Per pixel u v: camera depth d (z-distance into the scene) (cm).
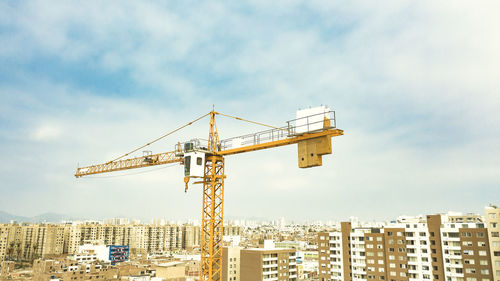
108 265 15938
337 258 11475
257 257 11788
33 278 13562
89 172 12319
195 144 8144
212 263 7856
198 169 7956
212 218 7994
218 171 8381
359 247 10912
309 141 6309
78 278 13600
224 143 8319
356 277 10838
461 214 11325
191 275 15512
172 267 14388
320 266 11881
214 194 8131
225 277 12625
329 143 6044
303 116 6222
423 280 9544
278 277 12000
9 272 16712
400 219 12506
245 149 7731
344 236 11362
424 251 9631
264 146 7388
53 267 14125
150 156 10238
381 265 10375
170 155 9794
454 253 9050
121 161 11181
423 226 9762
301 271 17625
